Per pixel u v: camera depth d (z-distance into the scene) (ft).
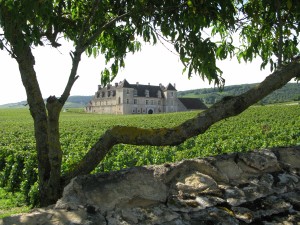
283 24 16.28
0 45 11.74
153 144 11.94
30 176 39.06
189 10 14.34
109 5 16.25
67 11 17.10
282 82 11.67
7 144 71.82
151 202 9.89
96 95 497.05
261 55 18.34
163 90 479.41
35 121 14.15
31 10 10.55
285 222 10.00
